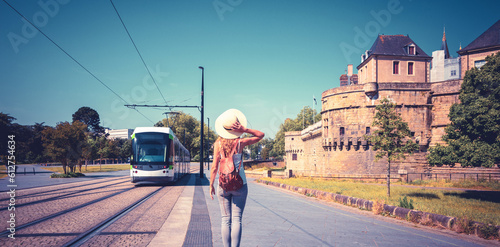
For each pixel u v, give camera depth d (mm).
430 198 14828
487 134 15031
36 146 69938
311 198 12250
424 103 31859
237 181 3176
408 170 31484
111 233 4871
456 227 6230
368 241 4953
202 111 28047
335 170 34844
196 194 11711
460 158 15234
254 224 6027
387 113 15586
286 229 5633
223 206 3361
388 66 35844
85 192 12000
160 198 10188
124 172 37656
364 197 13484
